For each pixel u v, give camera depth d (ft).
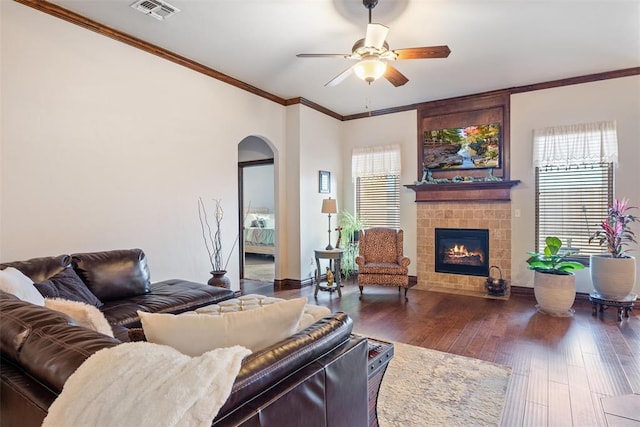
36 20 9.25
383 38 8.91
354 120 20.71
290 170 17.98
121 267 9.77
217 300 10.25
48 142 9.49
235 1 9.38
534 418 6.73
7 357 3.68
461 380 8.18
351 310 13.78
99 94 10.58
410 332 11.32
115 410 2.59
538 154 15.64
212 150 14.08
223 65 13.61
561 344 10.23
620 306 12.32
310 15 10.09
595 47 12.12
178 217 12.82
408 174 19.12
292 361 3.71
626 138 14.11
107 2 9.41
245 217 29.25
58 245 9.68
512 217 16.37
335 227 20.34
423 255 18.56
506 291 16.19
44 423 2.72
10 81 8.82
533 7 9.68
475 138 17.26
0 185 8.67
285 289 17.42
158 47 12.05
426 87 16.17
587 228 14.92
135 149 11.49
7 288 5.66
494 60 13.17
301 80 15.23
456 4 9.50
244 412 3.05
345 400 4.44
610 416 6.78
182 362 3.00
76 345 3.36
